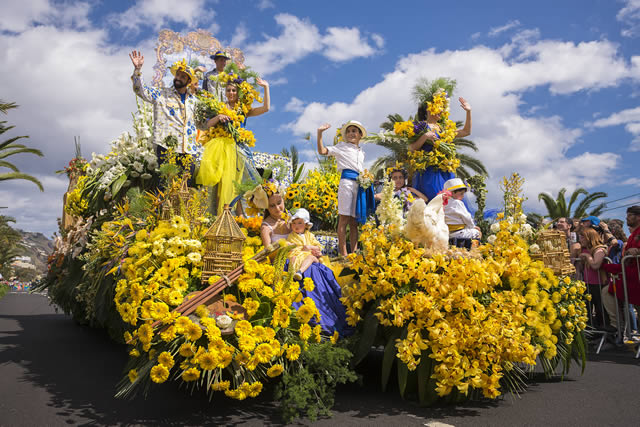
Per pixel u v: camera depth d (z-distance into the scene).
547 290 4.12
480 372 3.27
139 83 6.35
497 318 3.41
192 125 6.65
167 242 3.38
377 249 3.60
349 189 6.11
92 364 4.70
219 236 3.30
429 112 6.74
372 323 3.57
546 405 3.45
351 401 3.46
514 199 4.48
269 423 2.91
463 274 3.31
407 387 3.57
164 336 2.80
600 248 6.98
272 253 3.38
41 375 4.18
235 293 3.29
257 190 4.72
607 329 6.69
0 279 28.77
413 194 6.43
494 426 2.91
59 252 8.48
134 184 6.48
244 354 2.85
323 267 4.10
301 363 3.22
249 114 7.05
